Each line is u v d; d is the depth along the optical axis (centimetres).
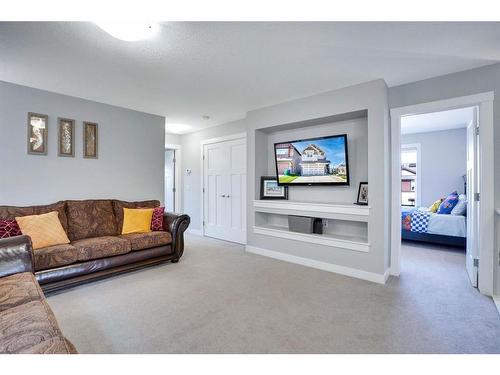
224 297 251
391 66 262
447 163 568
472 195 288
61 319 209
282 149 399
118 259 299
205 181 557
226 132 506
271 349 171
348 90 316
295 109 366
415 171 620
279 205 387
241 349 171
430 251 425
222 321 207
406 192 636
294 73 279
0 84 295
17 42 214
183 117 463
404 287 277
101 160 378
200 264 356
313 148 369
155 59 245
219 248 448
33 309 135
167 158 648
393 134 312
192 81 301
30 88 316
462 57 243
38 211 299
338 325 201
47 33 200
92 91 332
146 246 326
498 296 253
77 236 314
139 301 242
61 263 256
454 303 238
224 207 518
